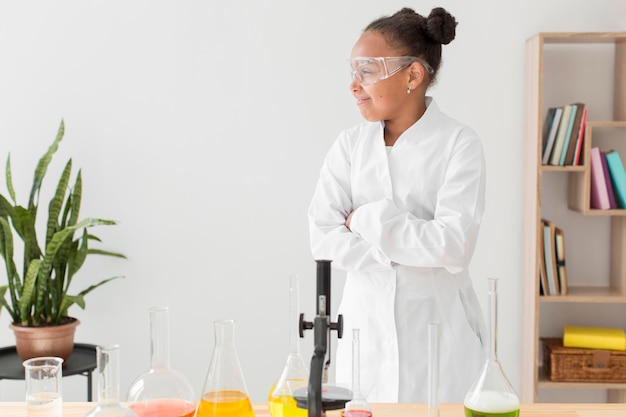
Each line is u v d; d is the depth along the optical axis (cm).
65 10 336
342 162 229
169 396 134
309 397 124
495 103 336
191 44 337
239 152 341
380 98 212
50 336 295
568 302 343
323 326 128
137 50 338
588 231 340
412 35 210
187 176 342
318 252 221
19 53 338
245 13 336
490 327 142
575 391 345
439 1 333
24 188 341
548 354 323
